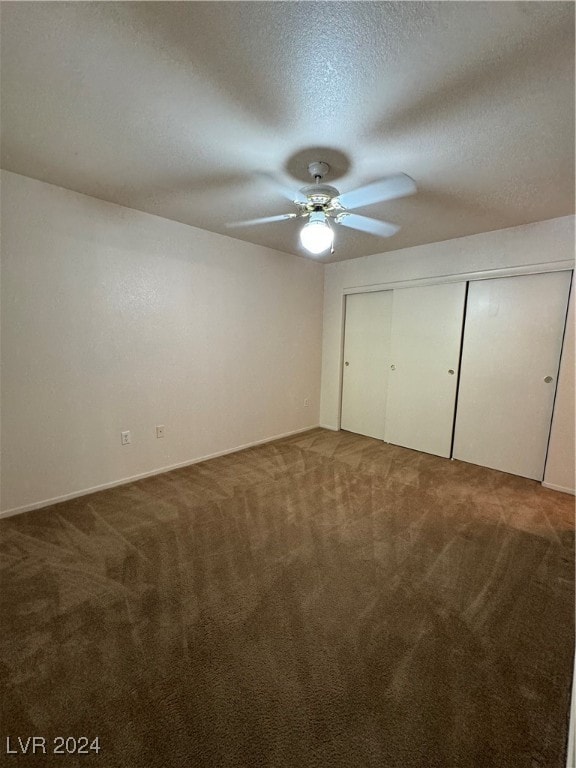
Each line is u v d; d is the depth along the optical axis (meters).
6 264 2.15
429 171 1.94
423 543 2.07
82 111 1.49
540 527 2.25
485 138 1.63
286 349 4.06
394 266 3.71
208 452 3.42
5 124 1.59
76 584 1.69
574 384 2.67
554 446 2.80
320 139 1.65
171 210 2.67
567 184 2.09
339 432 4.40
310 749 1.05
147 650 1.35
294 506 2.50
